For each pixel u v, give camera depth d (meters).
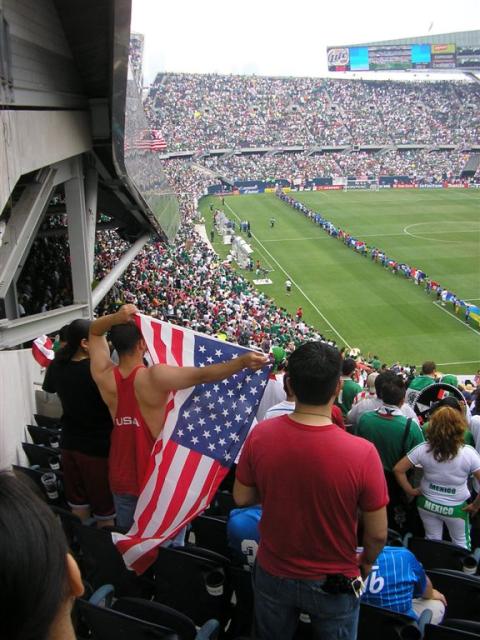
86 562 5.13
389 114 115.44
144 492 4.87
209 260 52.00
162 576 4.62
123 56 14.08
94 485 5.93
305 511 3.35
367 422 6.71
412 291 44.78
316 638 3.61
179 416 5.03
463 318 39.19
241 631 4.69
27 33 11.70
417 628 3.81
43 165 12.89
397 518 6.91
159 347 5.19
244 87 116.12
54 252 28.42
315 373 3.36
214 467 5.00
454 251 55.94
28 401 9.94
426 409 9.06
